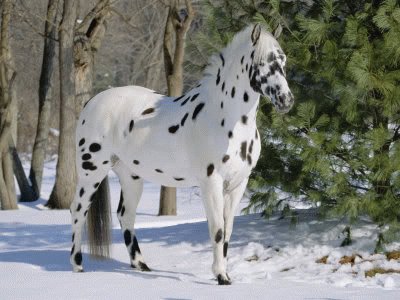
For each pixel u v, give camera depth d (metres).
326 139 12.25
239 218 15.36
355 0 13.08
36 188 30.77
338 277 11.09
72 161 27.33
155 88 50.97
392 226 11.92
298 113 12.12
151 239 14.59
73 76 26.98
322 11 13.20
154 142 11.12
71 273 11.55
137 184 12.20
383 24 11.62
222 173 10.39
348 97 11.80
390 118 12.62
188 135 10.70
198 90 10.91
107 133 11.85
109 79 54.41
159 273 11.62
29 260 13.02
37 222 22.94
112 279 10.86
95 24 27.38
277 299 9.20
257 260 12.47
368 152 12.01
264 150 13.05
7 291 9.91
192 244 13.80
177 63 23.80
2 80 27.66
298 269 11.88
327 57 12.10
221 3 13.98
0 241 17.92
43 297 9.43
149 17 53.19
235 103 10.28
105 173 12.11
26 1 37.31
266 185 12.83
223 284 10.43
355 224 13.29
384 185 12.58
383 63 11.88
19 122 52.97
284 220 14.44
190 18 23.28
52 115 56.19
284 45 12.67
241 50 10.33
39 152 30.97
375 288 10.23
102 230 12.16
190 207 28.05
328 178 11.95
